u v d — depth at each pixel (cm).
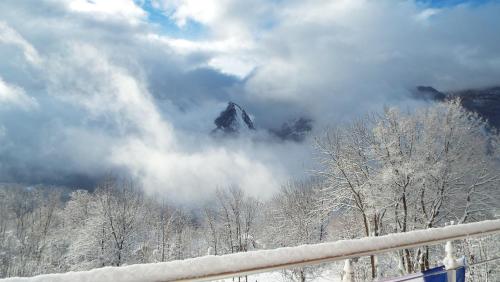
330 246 203
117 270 146
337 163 2423
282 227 3331
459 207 2450
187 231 5000
